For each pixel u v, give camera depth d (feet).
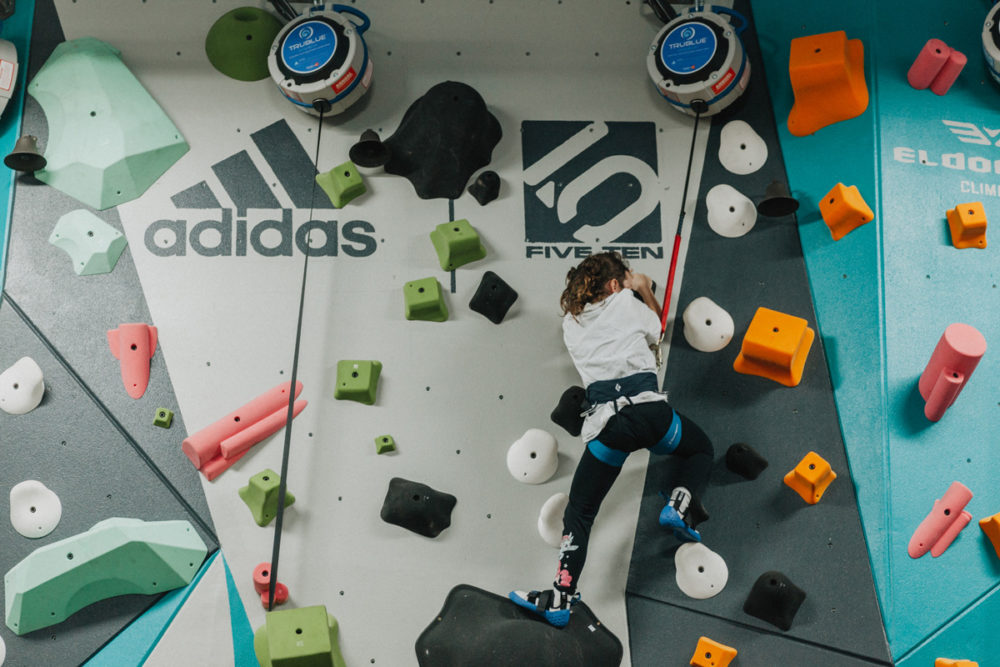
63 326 12.84
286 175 13.52
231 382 12.75
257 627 12.07
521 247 13.38
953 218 13.41
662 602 12.39
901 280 13.19
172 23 13.99
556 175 13.67
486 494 12.58
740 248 13.46
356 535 12.37
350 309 13.07
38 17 13.94
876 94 13.79
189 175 13.46
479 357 12.98
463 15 14.23
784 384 12.97
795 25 14.23
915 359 12.95
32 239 13.12
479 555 12.41
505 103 13.92
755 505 12.63
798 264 13.38
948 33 14.23
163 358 12.78
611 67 14.14
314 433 12.66
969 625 12.26
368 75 13.61
